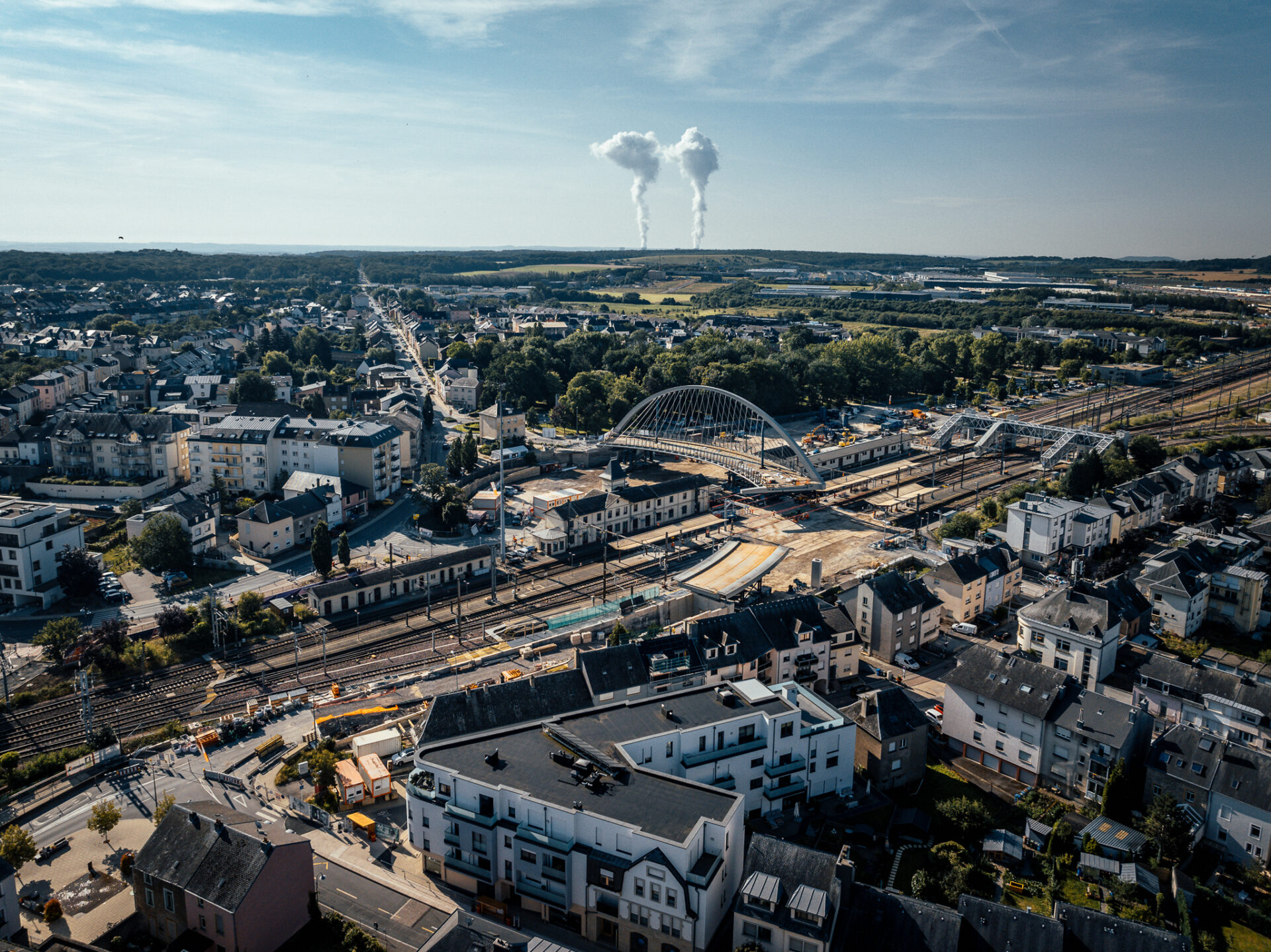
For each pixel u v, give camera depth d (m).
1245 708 130.50
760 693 124.25
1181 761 119.19
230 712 152.75
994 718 133.50
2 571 194.50
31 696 157.75
